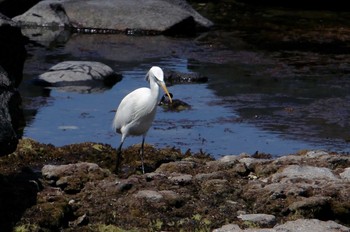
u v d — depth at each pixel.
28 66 21.02
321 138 15.14
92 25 26.66
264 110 17.14
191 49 24.02
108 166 12.88
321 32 27.14
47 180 11.31
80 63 20.08
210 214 10.29
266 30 27.47
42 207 9.98
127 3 27.38
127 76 20.30
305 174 11.58
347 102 17.92
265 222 10.07
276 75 20.59
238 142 14.79
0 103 11.49
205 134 15.29
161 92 18.66
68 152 13.27
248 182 11.31
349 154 13.41
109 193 10.80
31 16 26.98
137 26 26.50
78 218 10.03
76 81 19.27
